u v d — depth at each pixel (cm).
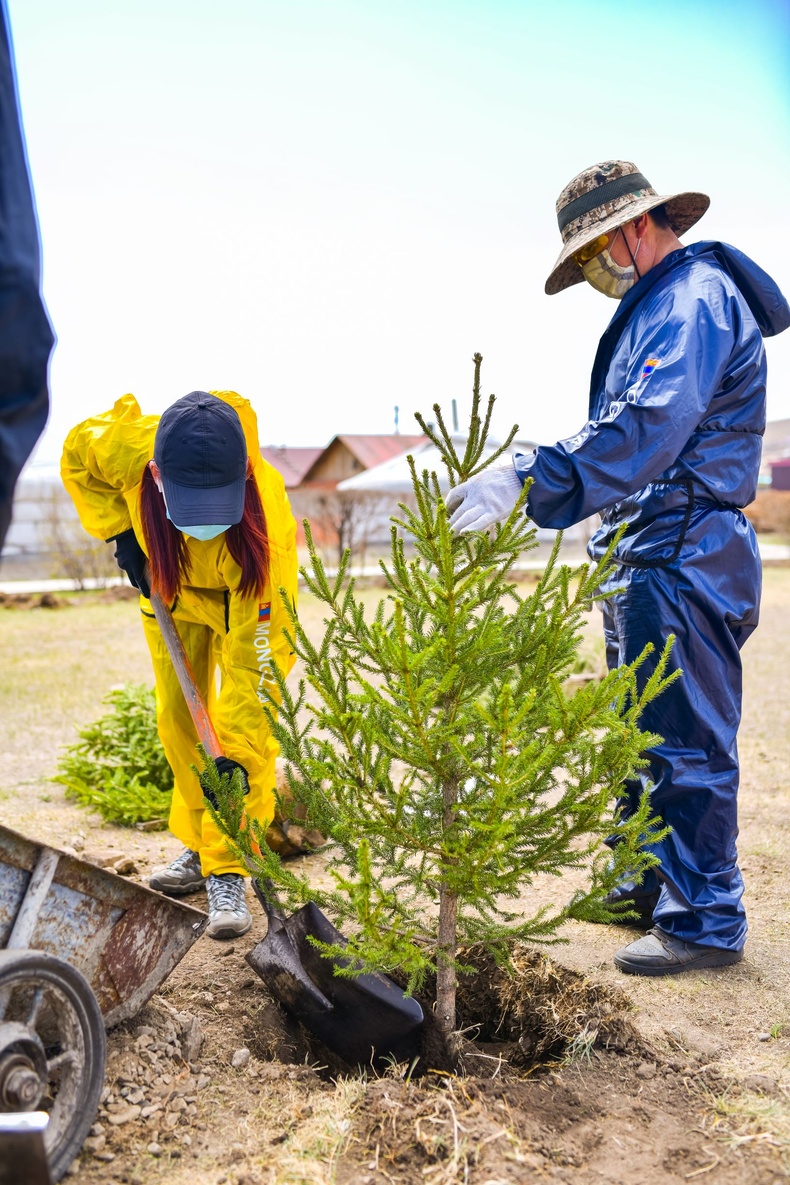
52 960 208
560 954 338
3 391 189
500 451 270
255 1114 247
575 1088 261
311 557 265
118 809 517
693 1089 260
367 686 243
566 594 251
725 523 322
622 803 351
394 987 286
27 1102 199
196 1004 302
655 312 313
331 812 277
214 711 383
